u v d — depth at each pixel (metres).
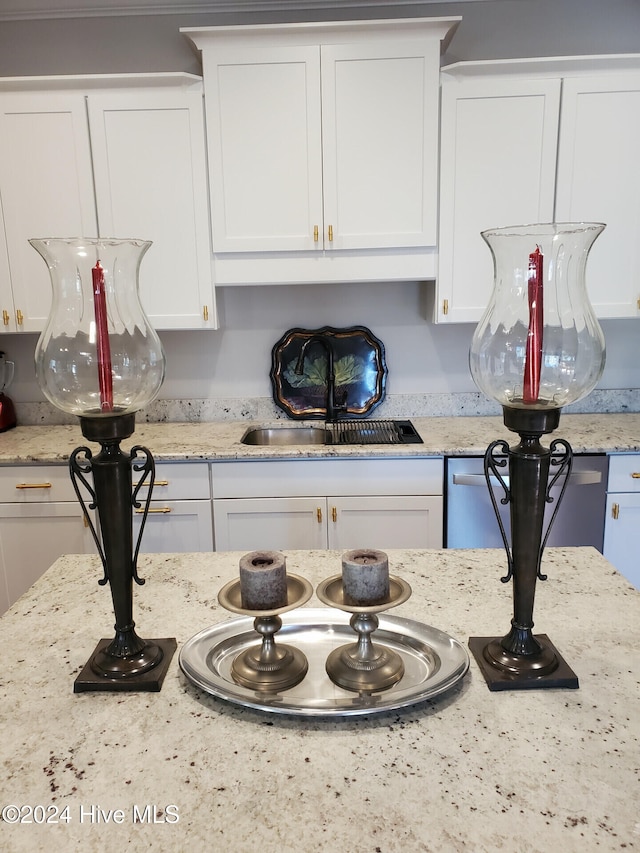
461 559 1.42
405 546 2.50
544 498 0.91
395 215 2.52
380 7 2.73
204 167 2.52
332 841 0.67
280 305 2.97
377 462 2.44
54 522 2.50
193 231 2.56
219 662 1.02
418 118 2.45
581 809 0.71
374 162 2.48
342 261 2.57
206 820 0.71
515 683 0.93
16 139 2.51
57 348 0.91
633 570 2.49
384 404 3.04
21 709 0.91
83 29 2.78
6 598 2.56
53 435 2.77
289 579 0.99
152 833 0.69
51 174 2.54
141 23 2.77
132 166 2.52
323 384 2.99
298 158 2.49
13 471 2.46
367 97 2.44
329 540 2.50
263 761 0.80
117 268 0.92
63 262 0.89
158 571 1.38
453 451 2.41
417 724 0.86
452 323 2.70
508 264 0.90
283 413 3.03
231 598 0.92
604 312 2.61
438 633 1.05
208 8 2.74
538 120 2.46
